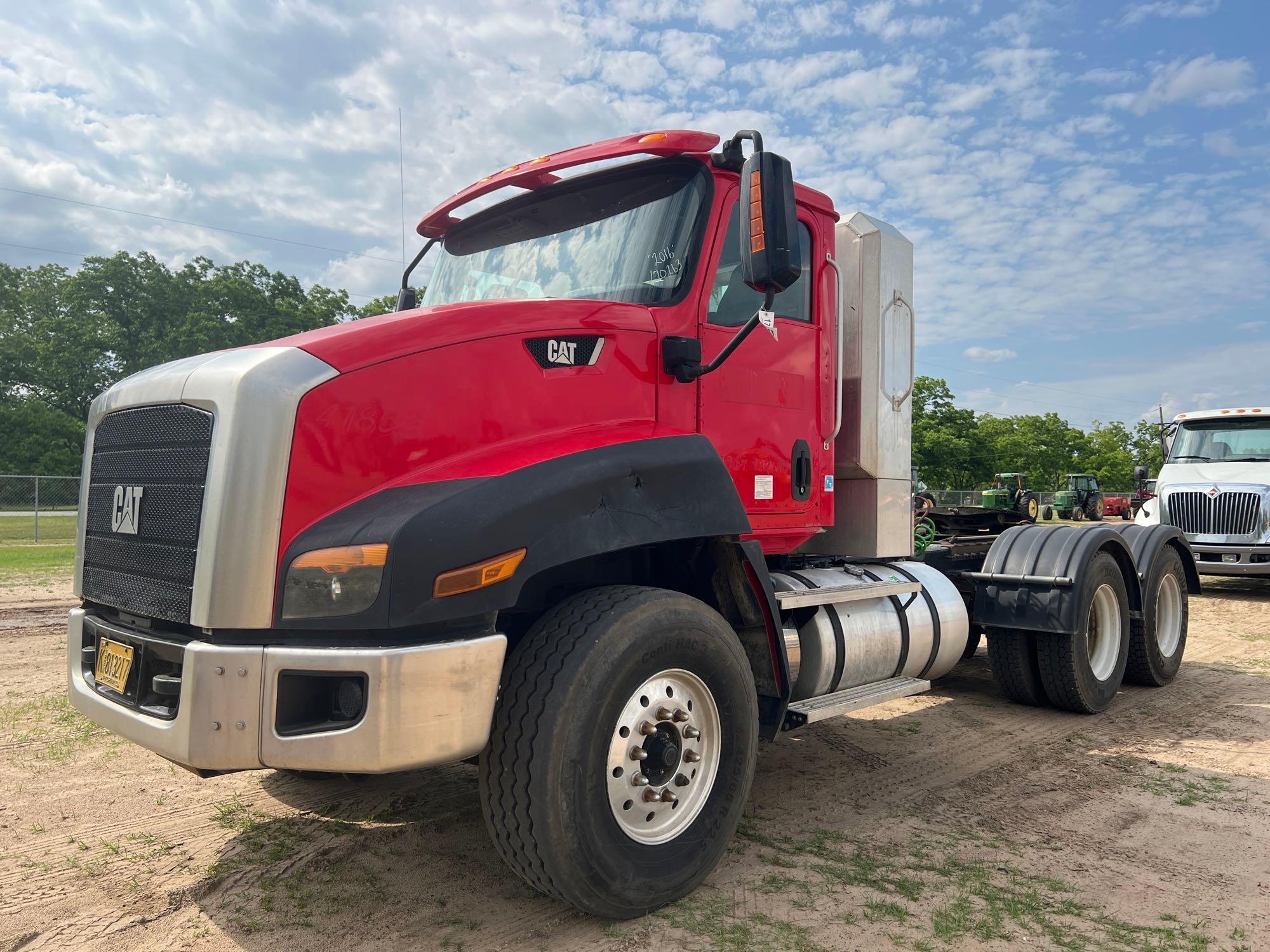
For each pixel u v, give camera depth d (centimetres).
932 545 657
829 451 452
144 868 338
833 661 432
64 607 1020
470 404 308
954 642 526
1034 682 600
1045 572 575
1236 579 1479
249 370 277
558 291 397
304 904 311
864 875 338
